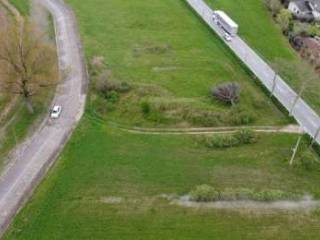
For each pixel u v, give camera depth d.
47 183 63.59
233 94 83.56
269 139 76.06
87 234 56.75
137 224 58.81
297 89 90.25
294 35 111.56
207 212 61.34
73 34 104.31
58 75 82.62
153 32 109.06
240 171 68.75
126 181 65.25
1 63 72.56
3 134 72.75
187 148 72.81
